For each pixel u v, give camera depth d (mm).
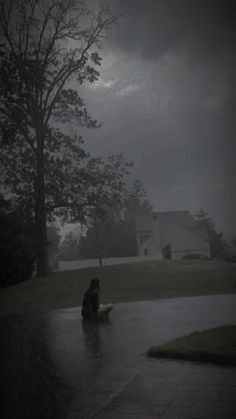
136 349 10328
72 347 11227
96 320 15461
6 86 31609
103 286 25562
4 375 8930
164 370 8320
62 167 33312
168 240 70438
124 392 7293
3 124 31984
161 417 6164
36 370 9180
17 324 16266
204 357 8789
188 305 17719
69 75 32594
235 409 6277
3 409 6930
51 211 33812
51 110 32594
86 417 6387
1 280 30359
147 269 29328
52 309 20766
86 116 32781
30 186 33125
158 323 13812
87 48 32000
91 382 8016
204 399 6711
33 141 32656
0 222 30922
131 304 19469
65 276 29031
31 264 32438
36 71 31562
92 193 33625
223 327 11414
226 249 69438
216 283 24656
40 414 6629
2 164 32688
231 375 7793
